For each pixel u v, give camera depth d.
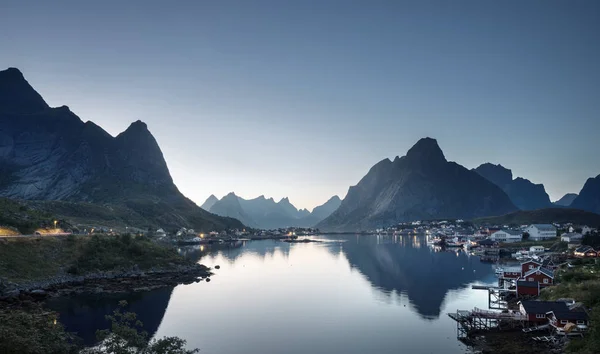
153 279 137.62
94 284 127.00
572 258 168.00
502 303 99.69
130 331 41.62
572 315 71.69
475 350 68.56
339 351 70.00
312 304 103.50
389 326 84.25
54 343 45.84
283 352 69.56
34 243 136.38
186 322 87.00
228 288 125.19
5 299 98.44
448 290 122.00
